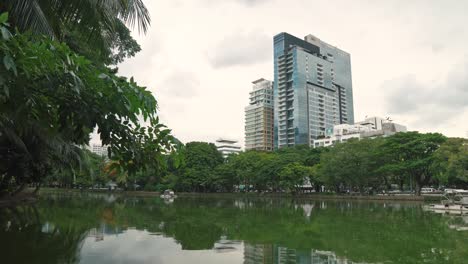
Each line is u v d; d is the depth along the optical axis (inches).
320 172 2340.1
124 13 312.3
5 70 157.2
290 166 2583.7
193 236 639.8
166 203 1724.9
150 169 255.1
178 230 718.5
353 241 589.0
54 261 433.1
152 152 226.8
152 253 484.4
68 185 3737.7
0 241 559.5
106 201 1788.9
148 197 2549.2
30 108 197.9
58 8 320.8
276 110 5167.3
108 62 624.7
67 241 569.0
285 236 642.2
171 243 563.5
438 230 724.7
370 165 2059.5
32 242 554.3
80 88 177.5
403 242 573.6
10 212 1003.9
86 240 581.6
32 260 436.8
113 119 197.5
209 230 721.6
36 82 175.5
